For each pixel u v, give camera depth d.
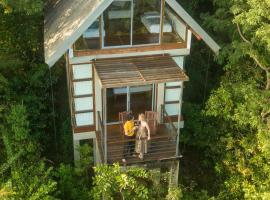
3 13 19.05
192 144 20.22
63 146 19.66
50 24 18.95
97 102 16.84
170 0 14.40
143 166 15.88
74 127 17.22
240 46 16.80
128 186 16.19
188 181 19.70
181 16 14.88
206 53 22.97
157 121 17.56
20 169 15.46
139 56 16.17
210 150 19.77
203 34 15.37
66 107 21.02
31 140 17.45
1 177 15.47
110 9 15.06
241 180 17.88
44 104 20.11
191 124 19.73
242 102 17.66
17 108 17.11
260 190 16.95
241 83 17.23
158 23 15.81
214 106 17.45
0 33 19.84
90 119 17.25
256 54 16.44
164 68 15.28
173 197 16.25
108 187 15.63
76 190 16.89
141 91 16.94
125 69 15.13
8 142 15.78
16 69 19.97
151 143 16.39
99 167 15.32
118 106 16.97
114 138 16.48
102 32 15.38
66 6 18.52
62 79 22.17
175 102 17.70
